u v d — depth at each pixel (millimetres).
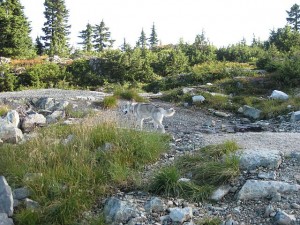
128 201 3695
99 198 3918
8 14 23609
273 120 7645
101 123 5281
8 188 3863
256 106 8656
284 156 4414
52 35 30281
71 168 4223
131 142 4832
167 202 3699
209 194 3795
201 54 22031
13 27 23000
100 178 4105
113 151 4641
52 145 4754
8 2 24125
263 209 3486
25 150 4785
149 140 4945
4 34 22703
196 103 9117
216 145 4691
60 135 5395
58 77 18719
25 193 3945
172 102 9625
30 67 19281
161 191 3918
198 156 4516
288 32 21281
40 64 20047
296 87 10023
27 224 3512
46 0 29984
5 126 5625
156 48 30172
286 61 11398
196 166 4238
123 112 6488
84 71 19625
